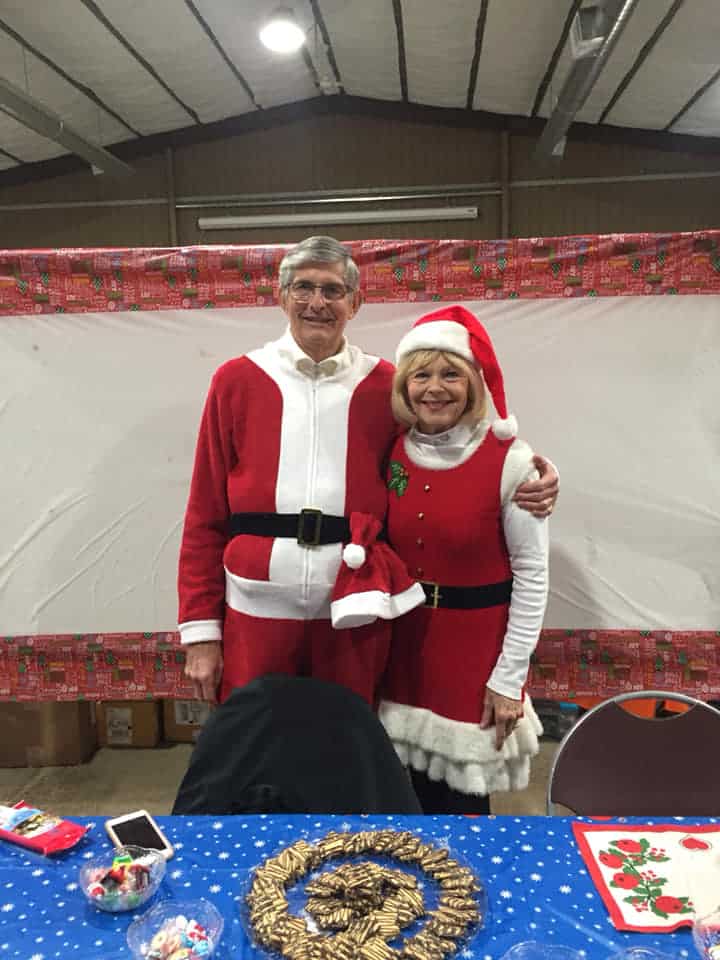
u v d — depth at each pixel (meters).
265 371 1.43
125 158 5.22
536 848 0.94
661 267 1.77
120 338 1.86
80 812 2.21
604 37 2.96
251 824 1.00
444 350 1.31
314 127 5.12
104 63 3.89
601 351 1.80
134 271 1.84
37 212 5.35
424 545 1.39
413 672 1.44
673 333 1.79
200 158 5.23
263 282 1.83
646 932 0.79
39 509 1.91
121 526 1.91
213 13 3.50
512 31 3.61
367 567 1.34
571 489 1.84
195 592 1.47
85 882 0.86
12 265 1.84
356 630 1.41
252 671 1.41
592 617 1.87
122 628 1.94
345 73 4.57
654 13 3.19
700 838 0.96
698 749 1.29
